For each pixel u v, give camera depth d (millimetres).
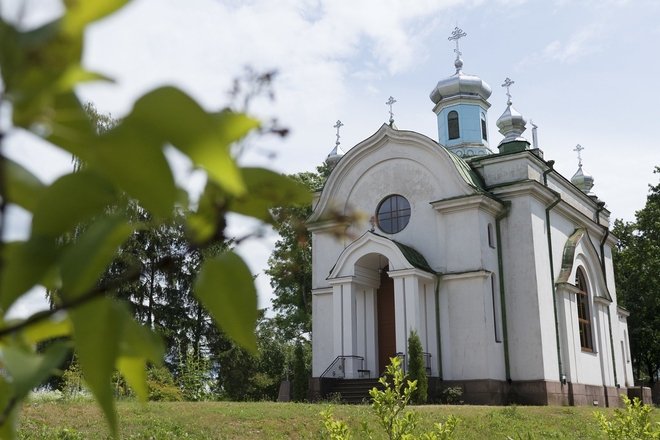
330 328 24844
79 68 705
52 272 822
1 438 908
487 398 21719
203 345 37094
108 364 890
